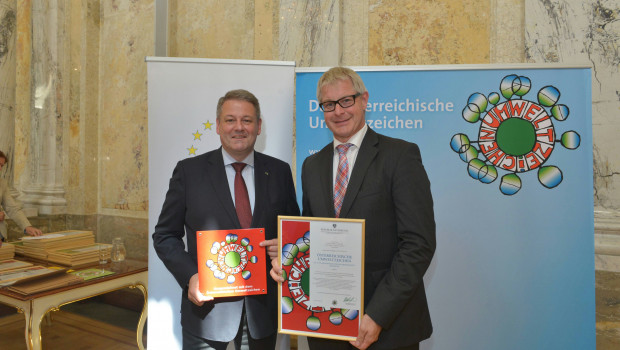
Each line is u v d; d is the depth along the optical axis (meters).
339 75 1.63
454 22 2.90
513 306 2.02
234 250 1.80
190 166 1.97
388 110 2.12
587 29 2.46
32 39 4.38
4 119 3.77
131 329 3.46
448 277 2.08
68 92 4.30
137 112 4.11
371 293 1.55
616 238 2.43
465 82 2.06
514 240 2.01
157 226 1.97
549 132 1.97
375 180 1.56
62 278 2.26
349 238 1.51
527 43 2.61
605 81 2.43
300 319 1.57
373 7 3.12
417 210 1.48
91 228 4.38
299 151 2.21
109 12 4.30
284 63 2.16
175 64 2.12
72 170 4.34
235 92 1.93
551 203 1.98
